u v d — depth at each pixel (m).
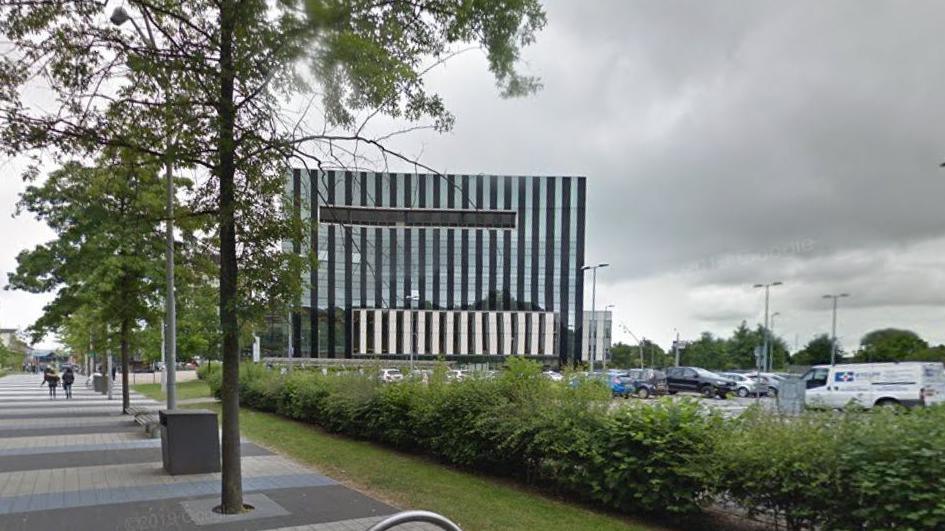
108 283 15.23
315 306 65.62
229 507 6.36
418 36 6.12
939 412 5.16
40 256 16.83
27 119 5.61
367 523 6.04
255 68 5.84
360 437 12.51
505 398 8.80
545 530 5.95
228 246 6.36
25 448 10.51
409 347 68.50
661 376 35.00
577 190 72.38
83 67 5.75
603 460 6.77
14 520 6.00
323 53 5.35
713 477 5.91
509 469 8.77
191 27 6.04
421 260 69.81
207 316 21.69
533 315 71.06
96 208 7.25
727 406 7.32
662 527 6.36
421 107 6.51
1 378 58.03
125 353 17.39
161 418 8.82
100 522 5.96
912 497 4.49
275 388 17.53
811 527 5.48
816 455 5.27
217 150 6.06
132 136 6.21
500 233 71.12
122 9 5.75
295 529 5.81
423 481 8.25
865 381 20.81
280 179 6.48
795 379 19.66
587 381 8.30
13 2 5.37
